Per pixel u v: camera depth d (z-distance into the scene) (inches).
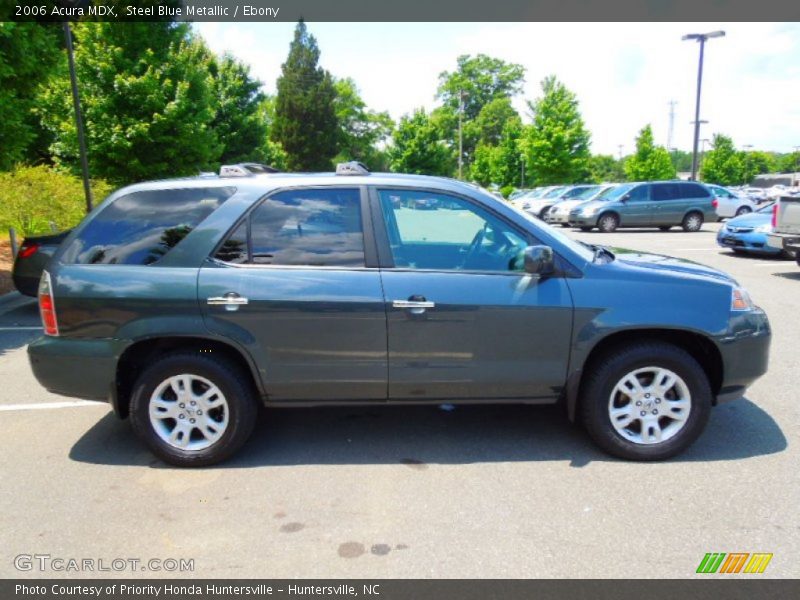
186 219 144.7
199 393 145.3
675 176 1868.8
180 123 626.8
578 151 1501.0
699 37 958.4
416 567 107.0
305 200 145.5
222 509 127.1
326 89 2139.5
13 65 336.5
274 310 139.6
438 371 143.3
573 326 141.3
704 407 143.6
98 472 144.8
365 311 140.0
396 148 1699.1
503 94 3061.0
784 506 125.0
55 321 142.9
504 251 146.3
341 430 168.7
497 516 122.9
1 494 134.3
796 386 199.2
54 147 647.8
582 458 148.6
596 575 104.3
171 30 652.1
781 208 402.0
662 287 142.6
